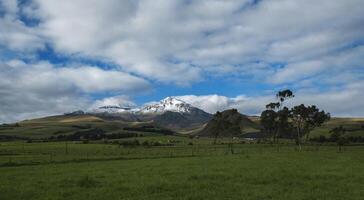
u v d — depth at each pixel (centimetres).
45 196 3294
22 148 15100
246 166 5753
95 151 12900
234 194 3269
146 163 6788
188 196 3186
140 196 3222
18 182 4241
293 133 19812
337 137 16688
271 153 10181
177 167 5762
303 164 6116
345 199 3022
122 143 18938
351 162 6556
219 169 5325
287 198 3077
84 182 4000
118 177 4591
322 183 3872
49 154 10931
